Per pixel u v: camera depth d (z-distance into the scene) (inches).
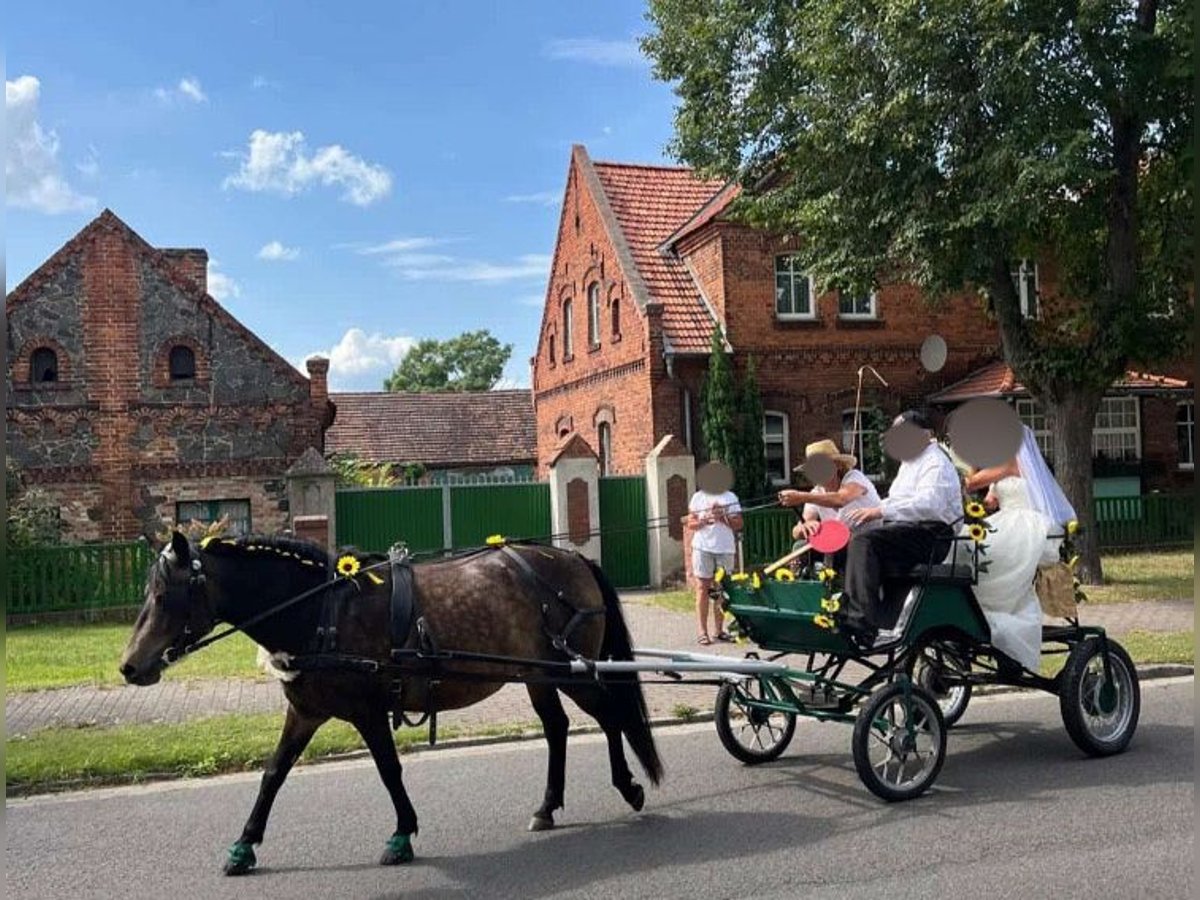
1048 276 936.9
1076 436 687.7
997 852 237.1
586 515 787.4
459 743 358.3
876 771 276.7
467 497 804.6
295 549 248.1
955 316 960.9
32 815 293.0
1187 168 594.6
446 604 256.1
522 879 233.3
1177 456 1000.9
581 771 321.7
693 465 791.7
